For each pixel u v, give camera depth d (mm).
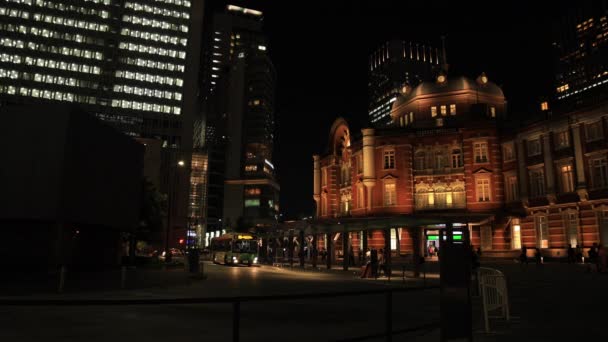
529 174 45656
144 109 118125
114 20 119812
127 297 17719
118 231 36719
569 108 41938
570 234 40938
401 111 63062
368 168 54188
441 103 58406
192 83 124062
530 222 45156
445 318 7812
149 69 120625
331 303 16953
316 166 69188
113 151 33562
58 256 27266
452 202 51188
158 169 100750
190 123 121312
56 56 113562
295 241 67625
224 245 52062
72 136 27938
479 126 50406
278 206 190375
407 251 51062
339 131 65312
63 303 4641
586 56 183375
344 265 37812
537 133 44875
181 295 18656
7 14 111125
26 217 26328
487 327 10203
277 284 24672
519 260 43875
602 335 9812
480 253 45438
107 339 9750
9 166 26812
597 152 38844
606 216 38156
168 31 124188
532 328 10758
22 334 10234
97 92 115312
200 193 138500
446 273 7934
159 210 47375
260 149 182250
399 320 12930
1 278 23922
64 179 27125
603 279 25844
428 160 53094
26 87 109875
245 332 10852
